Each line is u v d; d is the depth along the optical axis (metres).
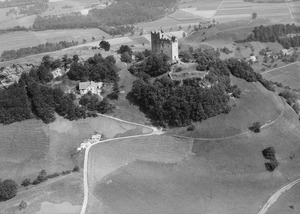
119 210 175.75
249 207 187.00
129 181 194.12
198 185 198.00
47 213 170.38
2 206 174.25
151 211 177.62
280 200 193.62
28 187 190.00
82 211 172.75
